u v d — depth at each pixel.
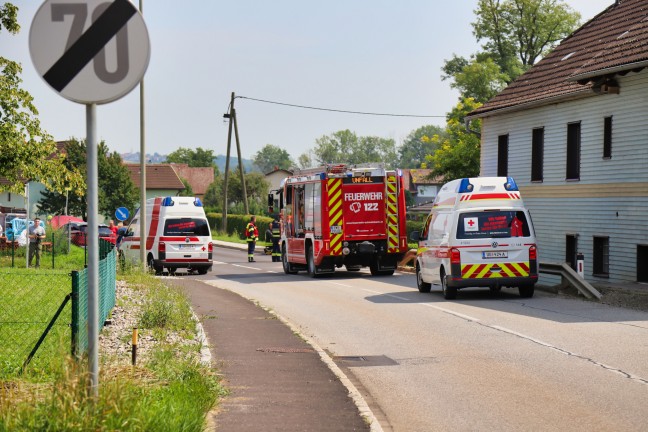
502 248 22.61
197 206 37.34
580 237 29.59
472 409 10.01
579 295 23.55
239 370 12.12
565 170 30.55
